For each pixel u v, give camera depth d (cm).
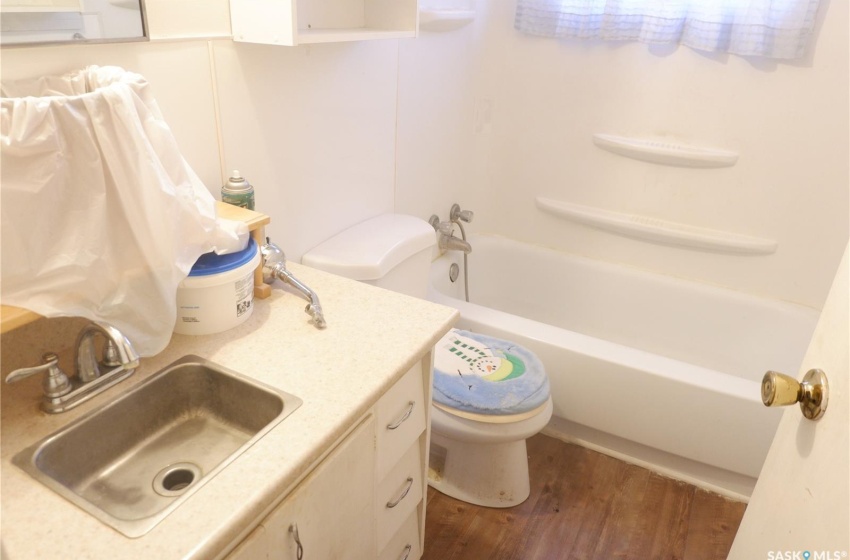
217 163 136
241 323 121
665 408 187
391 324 123
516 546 174
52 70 101
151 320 103
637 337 259
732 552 108
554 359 199
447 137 238
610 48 232
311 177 167
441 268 249
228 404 108
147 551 73
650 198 245
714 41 206
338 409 98
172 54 119
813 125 209
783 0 194
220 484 83
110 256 95
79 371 99
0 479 82
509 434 167
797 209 221
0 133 79
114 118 89
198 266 112
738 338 239
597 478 200
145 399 103
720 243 232
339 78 168
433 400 168
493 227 285
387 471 125
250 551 85
